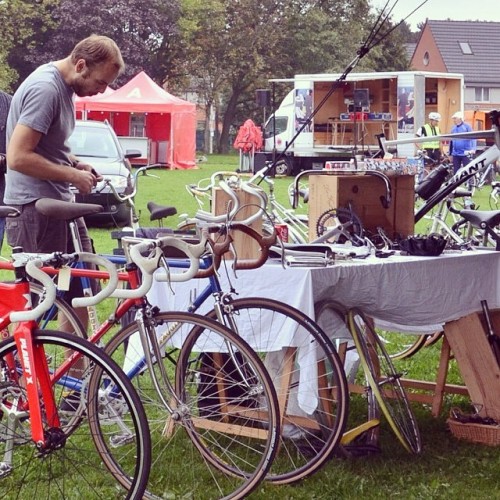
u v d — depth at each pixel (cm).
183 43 5231
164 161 3462
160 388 396
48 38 5022
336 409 418
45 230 487
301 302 420
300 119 2922
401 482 435
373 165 574
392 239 561
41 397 348
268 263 435
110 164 1485
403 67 5716
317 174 567
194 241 425
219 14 5297
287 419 434
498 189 1136
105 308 638
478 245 604
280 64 5453
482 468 457
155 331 392
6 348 350
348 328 453
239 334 414
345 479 430
